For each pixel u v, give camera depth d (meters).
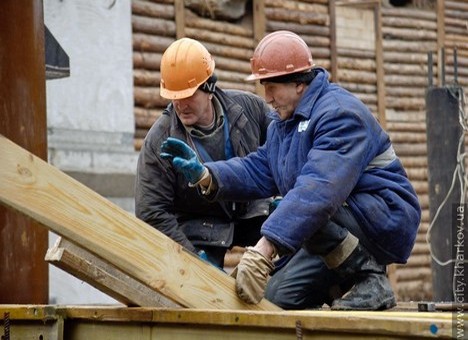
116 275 5.36
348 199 5.75
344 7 17.09
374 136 5.72
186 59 6.79
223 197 6.09
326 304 6.58
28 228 6.80
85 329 5.31
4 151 4.70
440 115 11.99
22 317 5.28
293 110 5.86
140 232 4.96
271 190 6.17
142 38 13.53
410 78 18.38
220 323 4.61
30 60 6.90
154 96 13.60
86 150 12.50
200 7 14.43
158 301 5.27
